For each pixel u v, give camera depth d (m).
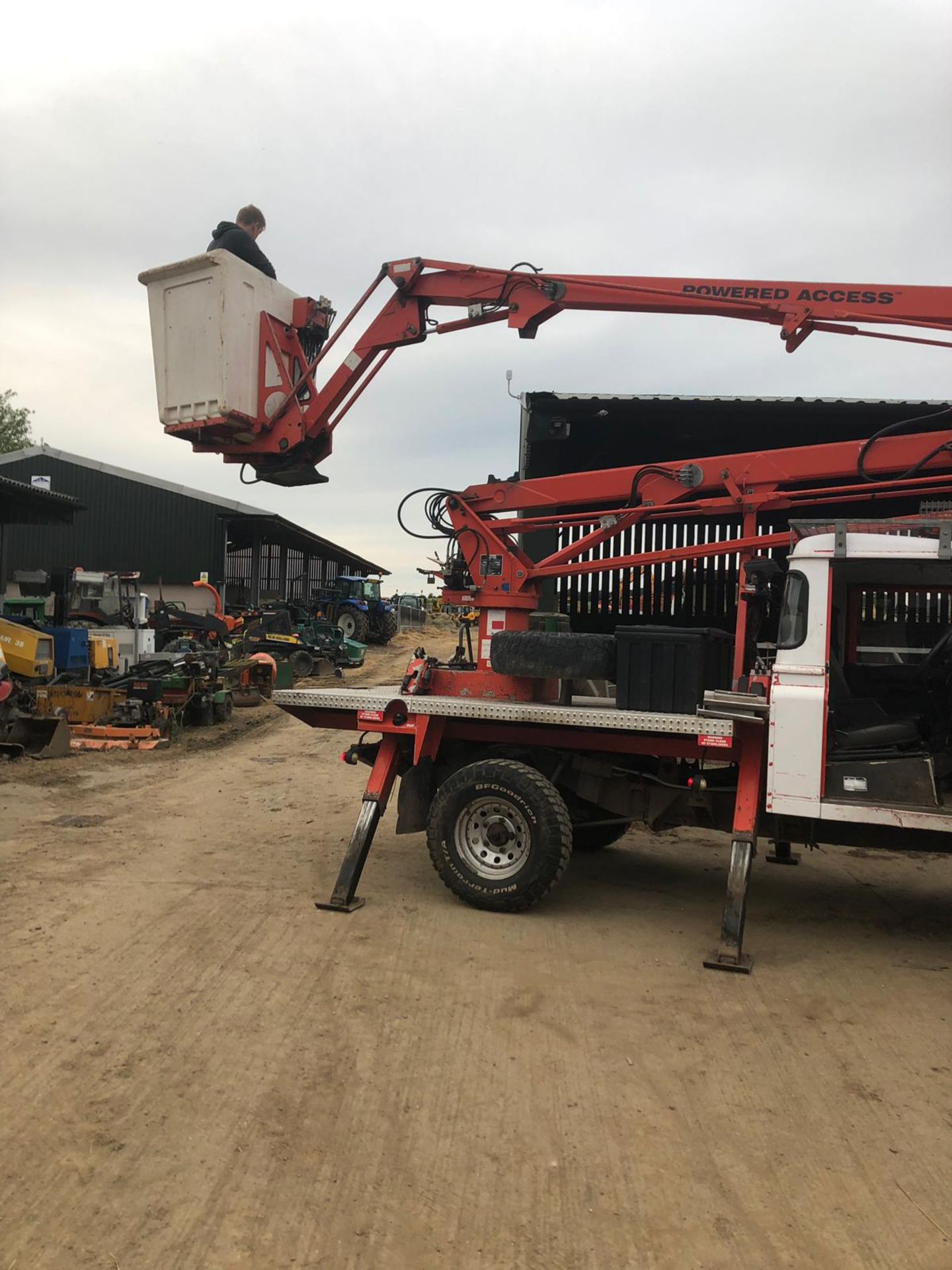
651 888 6.20
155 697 12.60
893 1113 3.35
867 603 5.93
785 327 5.77
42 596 19.23
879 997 4.41
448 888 5.86
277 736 13.09
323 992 4.30
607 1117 3.29
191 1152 3.00
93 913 5.33
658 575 8.80
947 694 5.48
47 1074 3.49
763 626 6.34
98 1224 2.64
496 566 6.40
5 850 6.74
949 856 7.24
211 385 6.20
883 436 5.60
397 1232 2.64
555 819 5.38
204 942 4.91
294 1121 3.20
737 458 5.87
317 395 6.61
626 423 9.30
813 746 4.88
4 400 57.59
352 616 29.73
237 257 6.30
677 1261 2.54
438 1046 3.79
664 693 5.49
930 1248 2.62
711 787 5.74
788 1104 3.40
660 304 5.94
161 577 31.77
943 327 5.51
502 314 6.28
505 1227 2.67
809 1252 2.59
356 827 5.71
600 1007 4.21
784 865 6.90
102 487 31.09
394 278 6.38
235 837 7.26
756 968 4.75
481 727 6.03
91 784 9.32
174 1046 3.73
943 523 4.74
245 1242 2.58
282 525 33.56
